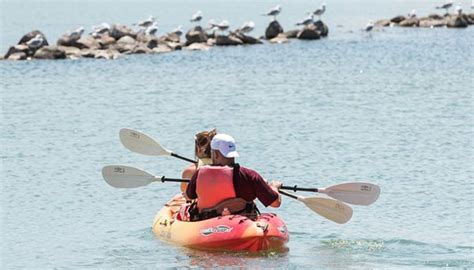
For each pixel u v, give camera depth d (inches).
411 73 4345.5
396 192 2044.8
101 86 3873.0
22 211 1893.5
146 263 1530.5
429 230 1739.7
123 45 5408.5
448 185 2102.6
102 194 2034.9
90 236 1708.9
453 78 4153.5
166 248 1605.6
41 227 1772.9
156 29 6003.9
